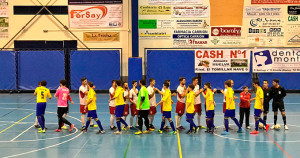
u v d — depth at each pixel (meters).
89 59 22.94
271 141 10.97
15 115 15.56
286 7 22.83
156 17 23.27
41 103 12.30
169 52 22.84
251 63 22.73
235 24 23.11
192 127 11.94
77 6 23.20
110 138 11.42
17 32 23.38
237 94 22.12
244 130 12.48
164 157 9.39
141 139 11.28
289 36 23.00
